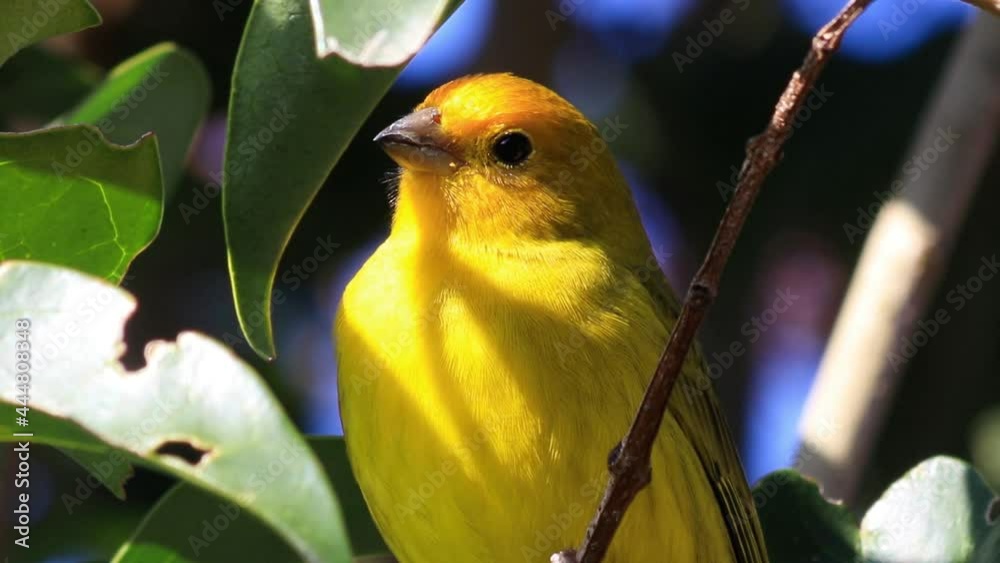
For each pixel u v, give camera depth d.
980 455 13.78
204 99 11.08
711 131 14.20
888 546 9.91
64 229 7.73
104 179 7.53
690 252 14.44
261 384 5.38
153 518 8.98
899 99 13.90
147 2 13.52
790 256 14.38
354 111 6.78
